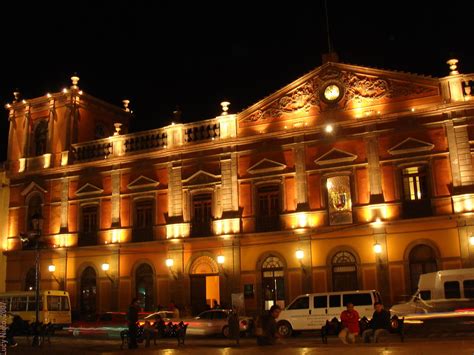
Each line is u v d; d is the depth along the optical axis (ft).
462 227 83.10
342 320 54.65
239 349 50.85
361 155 91.35
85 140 121.29
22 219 118.11
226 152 100.48
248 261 96.43
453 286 70.59
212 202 100.53
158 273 103.30
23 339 87.15
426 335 60.34
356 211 89.86
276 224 94.84
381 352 42.14
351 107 93.40
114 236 107.14
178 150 104.32
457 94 86.94
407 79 90.58
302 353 42.98
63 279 111.24
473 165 84.43
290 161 95.81
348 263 89.92
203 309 97.91
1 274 117.70
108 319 90.07
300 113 96.63
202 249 100.07
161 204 104.88
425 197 87.25
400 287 85.66
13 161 122.83
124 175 109.40
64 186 114.52
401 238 87.15
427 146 87.30
